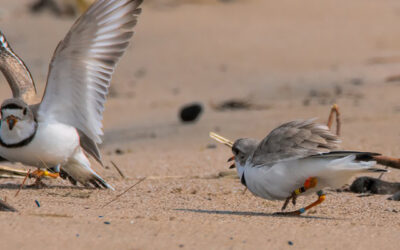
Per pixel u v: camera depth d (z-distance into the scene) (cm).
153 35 3956
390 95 2214
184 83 2872
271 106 2227
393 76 2548
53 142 996
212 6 4812
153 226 756
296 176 846
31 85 1094
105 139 1941
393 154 1377
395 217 901
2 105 978
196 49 3566
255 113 2123
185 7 4772
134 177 1252
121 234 714
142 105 2484
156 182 1184
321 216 899
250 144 926
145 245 678
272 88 2586
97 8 959
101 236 703
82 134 1050
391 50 3275
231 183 1178
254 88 2636
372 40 3597
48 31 4191
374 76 2617
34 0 5122
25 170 1191
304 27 4062
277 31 3966
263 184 872
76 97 1009
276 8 4716
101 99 1022
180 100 2534
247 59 3294
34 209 828
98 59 997
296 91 2475
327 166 825
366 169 812
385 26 3988
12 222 742
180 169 1344
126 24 996
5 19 4494
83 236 700
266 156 865
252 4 4859
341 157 821
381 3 4831
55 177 1060
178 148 1675
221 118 2089
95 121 1029
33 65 3375
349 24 4109
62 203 914
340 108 2048
